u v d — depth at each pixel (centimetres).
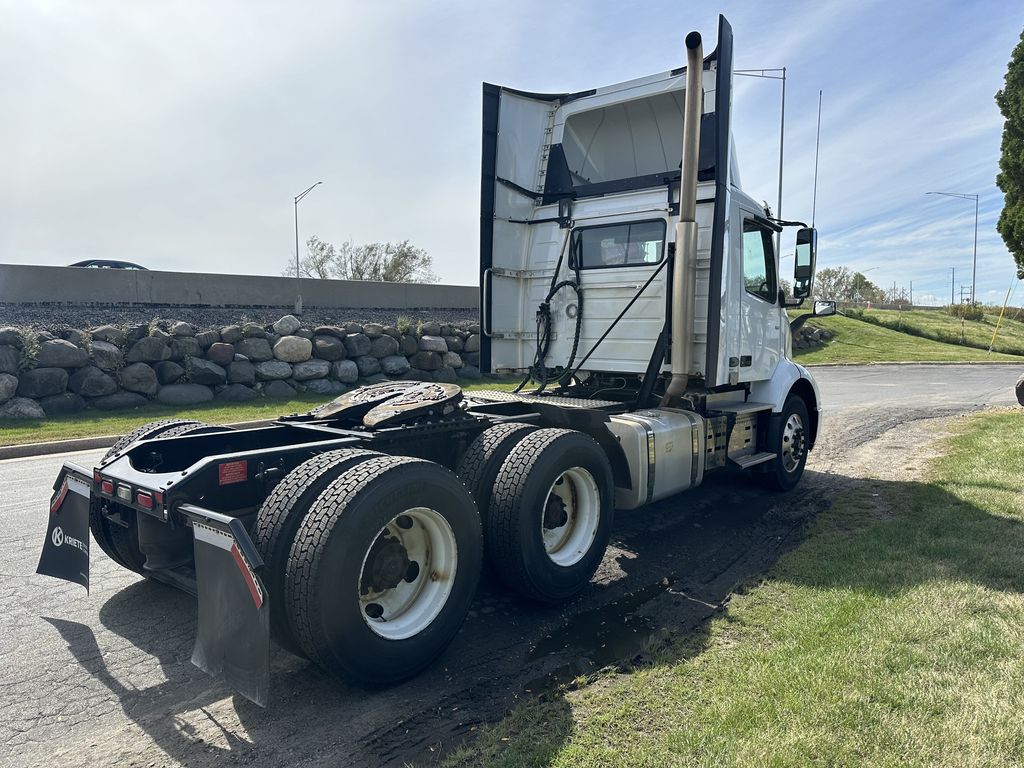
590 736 279
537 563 408
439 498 347
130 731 298
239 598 290
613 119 679
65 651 373
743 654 342
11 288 1441
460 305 2241
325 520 305
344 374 1562
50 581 474
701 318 573
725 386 645
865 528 553
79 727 302
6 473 841
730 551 534
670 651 356
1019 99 1877
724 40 528
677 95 621
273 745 287
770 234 681
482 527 400
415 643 336
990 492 627
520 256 683
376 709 314
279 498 322
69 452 997
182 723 304
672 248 575
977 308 4619
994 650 330
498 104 647
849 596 404
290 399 1427
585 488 453
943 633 350
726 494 704
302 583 299
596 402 591
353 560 307
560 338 660
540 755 266
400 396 470
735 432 638
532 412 564
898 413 1268
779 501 674
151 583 473
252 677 283
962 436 950
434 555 357
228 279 1739
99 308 1538
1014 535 502
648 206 598
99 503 436
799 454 726
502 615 421
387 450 427
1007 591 405
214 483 349
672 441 545
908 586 413
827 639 347
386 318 1964
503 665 355
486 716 306
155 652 372
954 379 2033
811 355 2928
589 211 639
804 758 253
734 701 295
